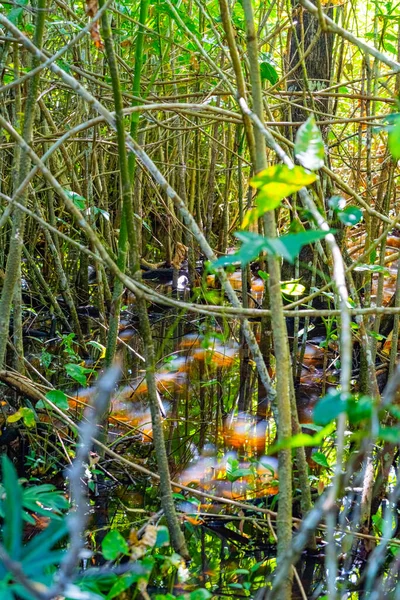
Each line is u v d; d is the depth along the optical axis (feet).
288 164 5.09
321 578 7.13
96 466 9.30
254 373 13.38
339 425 3.36
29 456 9.42
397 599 5.90
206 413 11.64
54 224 15.02
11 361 13.44
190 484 9.20
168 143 20.79
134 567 5.65
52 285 17.95
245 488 9.07
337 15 12.72
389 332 13.06
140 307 6.25
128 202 6.21
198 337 15.69
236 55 5.80
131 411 11.55
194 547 7.70
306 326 12.70
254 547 7.75
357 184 12.64
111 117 5.97
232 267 6.31
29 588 2.39
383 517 7.98
